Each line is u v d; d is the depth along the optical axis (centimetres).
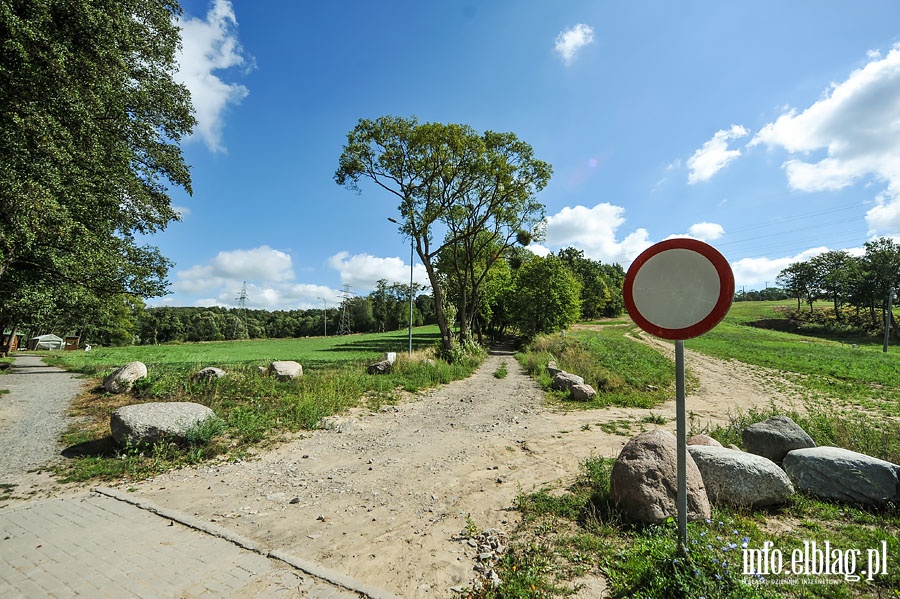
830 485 492
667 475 439
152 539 420
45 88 1150
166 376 1232
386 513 508
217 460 716
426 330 8431
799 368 2292
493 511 507
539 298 4325
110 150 1520
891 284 6138
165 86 1831
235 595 323
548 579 342
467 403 1312
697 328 304
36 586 332
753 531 407
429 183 2584
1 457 689
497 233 3169
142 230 1984
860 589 319
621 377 1720
